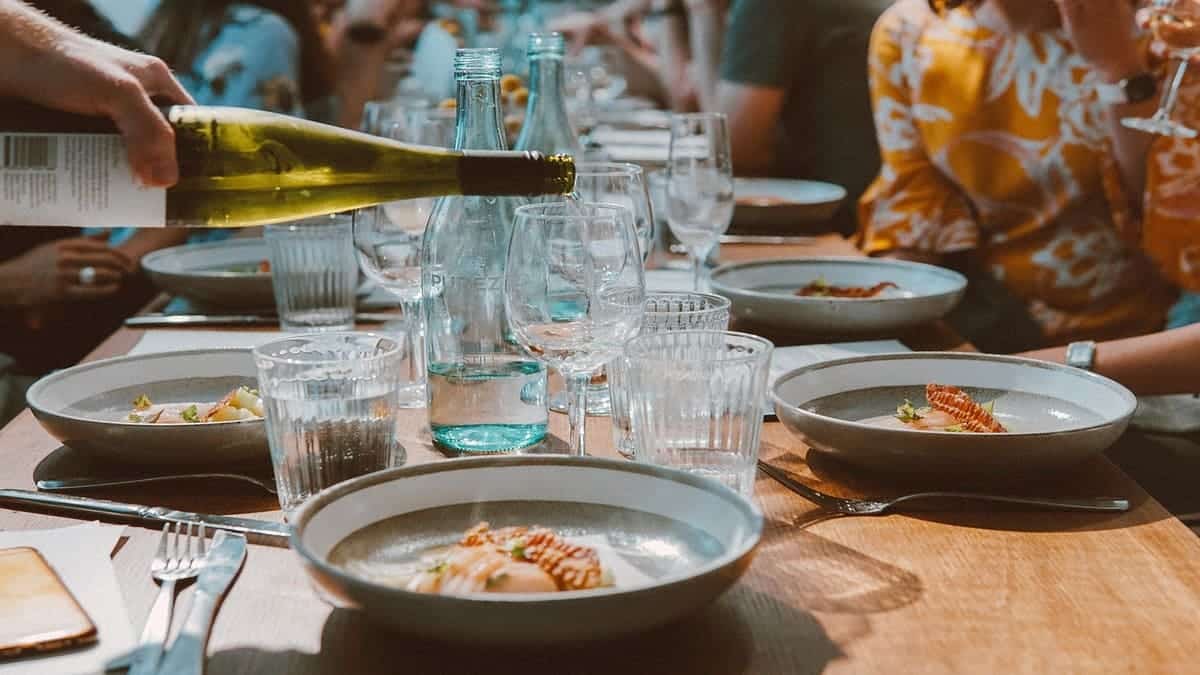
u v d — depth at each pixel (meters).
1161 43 1.98
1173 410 1.96
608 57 3.96
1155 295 2.38
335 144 1.16
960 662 0.76
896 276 1.87
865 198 2.60
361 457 0.99
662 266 2.06
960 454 1.02
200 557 0.88
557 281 0.99
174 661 0.72
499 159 1.05
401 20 3.75
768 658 0.76
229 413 1.13
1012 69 2.38
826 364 1.25
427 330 1.14
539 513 0.89
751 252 2.23
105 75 0.96
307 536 0.78
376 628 0.79
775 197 2.58
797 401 1.22
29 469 1.09
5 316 2.38
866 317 1.59
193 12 3.09
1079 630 0.80
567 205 1.09
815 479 1.09
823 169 3.13
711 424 0.99
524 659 0.75
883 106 2.54
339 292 1.62
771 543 0.95
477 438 1.12
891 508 1.02
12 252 2.42
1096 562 0.91
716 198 1.76
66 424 1.05
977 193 2.45
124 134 0.96
